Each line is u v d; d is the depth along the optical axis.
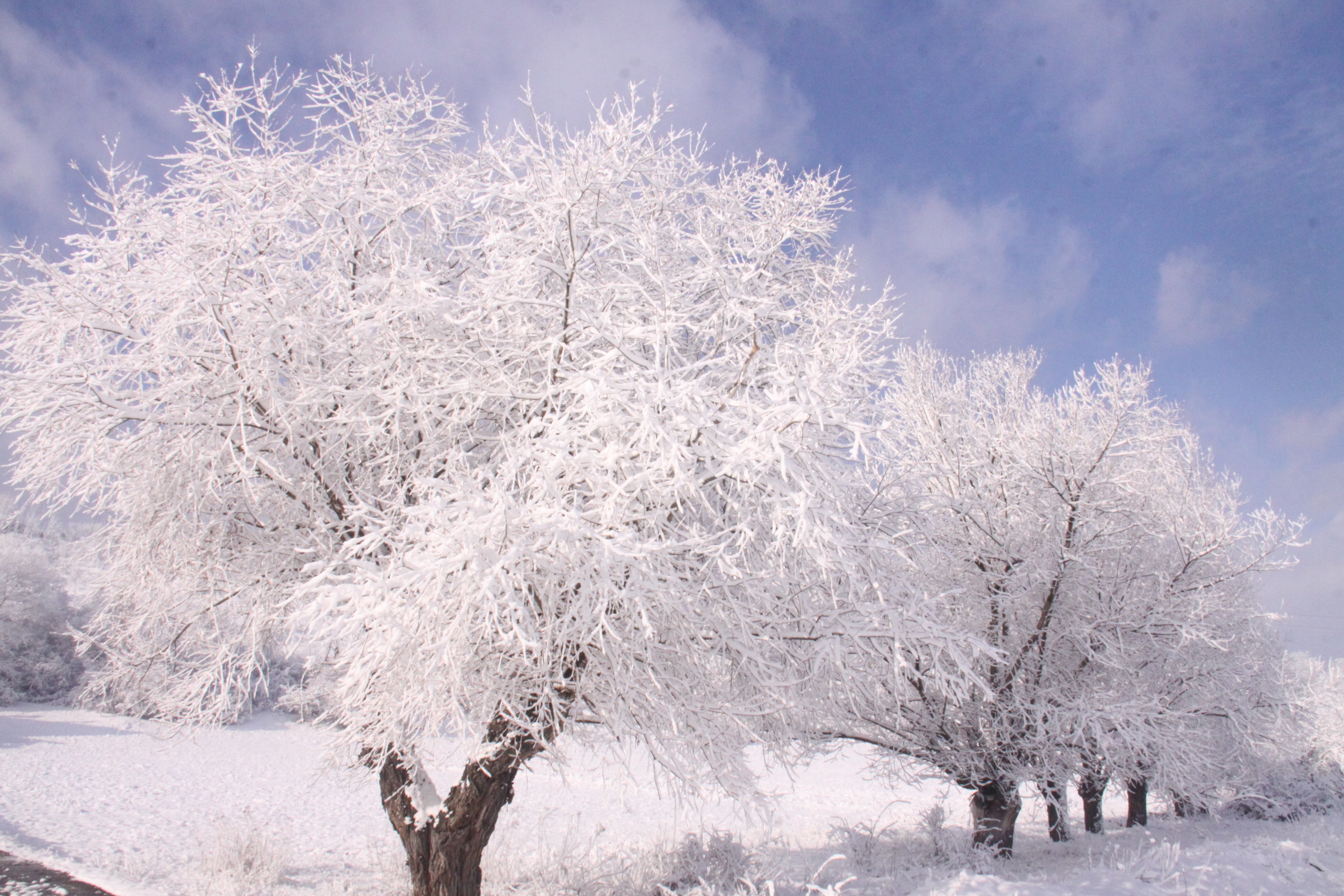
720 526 5.31
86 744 22.17
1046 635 10.01
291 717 27.59
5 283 5.44
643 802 17.47
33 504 5.62
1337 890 6.96
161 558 5.86
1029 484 10.33
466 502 4.17
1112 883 6.20
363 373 5.54
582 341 5.34
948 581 9.90
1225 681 10.87
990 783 9.98
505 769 6.11
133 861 8.91
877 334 6.09
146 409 5.45
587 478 4.46
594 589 4.26
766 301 5.48
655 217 6.72
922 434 11.29
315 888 8.08
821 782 21.58
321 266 5.93
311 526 6.00
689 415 4.44
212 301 5.23
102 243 5.75
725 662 5.93
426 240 6.42
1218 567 11.30
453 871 5.95
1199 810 16.22
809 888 5.43
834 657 5.55
